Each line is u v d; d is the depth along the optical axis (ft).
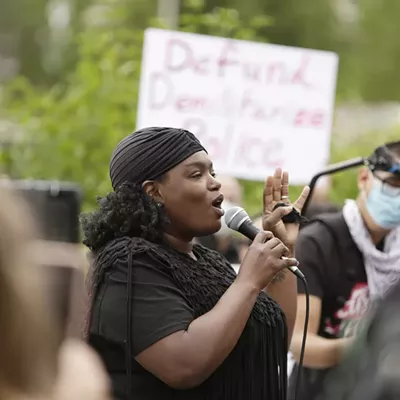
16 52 103.60
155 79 28.40
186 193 14.44
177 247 14.74
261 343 14.60
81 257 9.92
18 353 7.53
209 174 14.75
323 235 19.45
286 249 14.34
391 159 19.15
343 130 44.50
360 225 19.48
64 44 83.92
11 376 7.57
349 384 10.77
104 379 8.41
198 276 14.39
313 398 18.65
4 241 7.46
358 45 80.89
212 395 14.10
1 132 36.50
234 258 28.91
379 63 80.53
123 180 14.75
